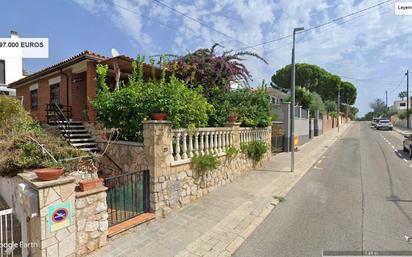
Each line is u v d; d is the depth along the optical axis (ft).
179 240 13.71
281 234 14.53
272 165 34.94
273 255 12.32
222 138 24.14
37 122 30.96
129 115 21.65
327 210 18.16
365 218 16.53
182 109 19.81
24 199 10.62
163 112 19.40
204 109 21.68
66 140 24.41
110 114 22.65
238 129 26.86
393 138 74.08
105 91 24.70
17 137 18.80
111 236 13.28
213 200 20.04
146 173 16.22
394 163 36.04
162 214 16.67
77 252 11.65
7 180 18.11
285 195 21.89
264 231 14.97
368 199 20.40
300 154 45.37
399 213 17.33
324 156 43.42
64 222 10.96
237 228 15.31
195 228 15.17
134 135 21.98
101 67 26.71
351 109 223.30
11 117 24.31
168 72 34.73
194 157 19.60
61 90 38.88
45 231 10.37
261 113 34.55
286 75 131.13
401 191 22.61
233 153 25.00
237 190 22.80
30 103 48.67
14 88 53.11
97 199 12.48
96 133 27.14
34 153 17.40
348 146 56.54
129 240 13.48
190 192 19.44
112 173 22.74
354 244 13.17
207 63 35.68
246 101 33.45
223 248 13.03
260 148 31.14
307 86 130.62
